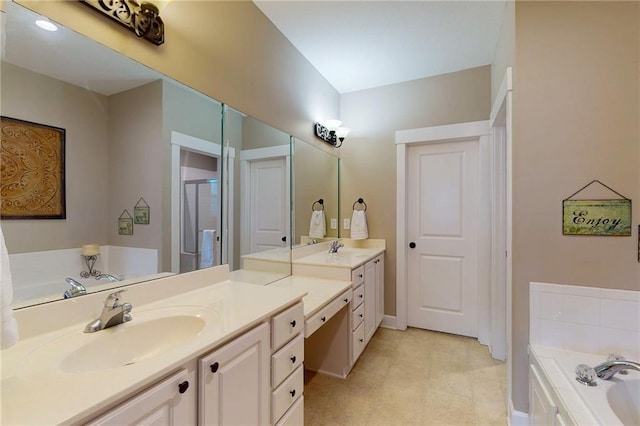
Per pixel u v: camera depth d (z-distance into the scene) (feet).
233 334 3.29
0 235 2.15
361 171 10.72
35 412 1.98
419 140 9.83
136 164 4.29
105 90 3.88
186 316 3.83
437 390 6.62
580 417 3.50
